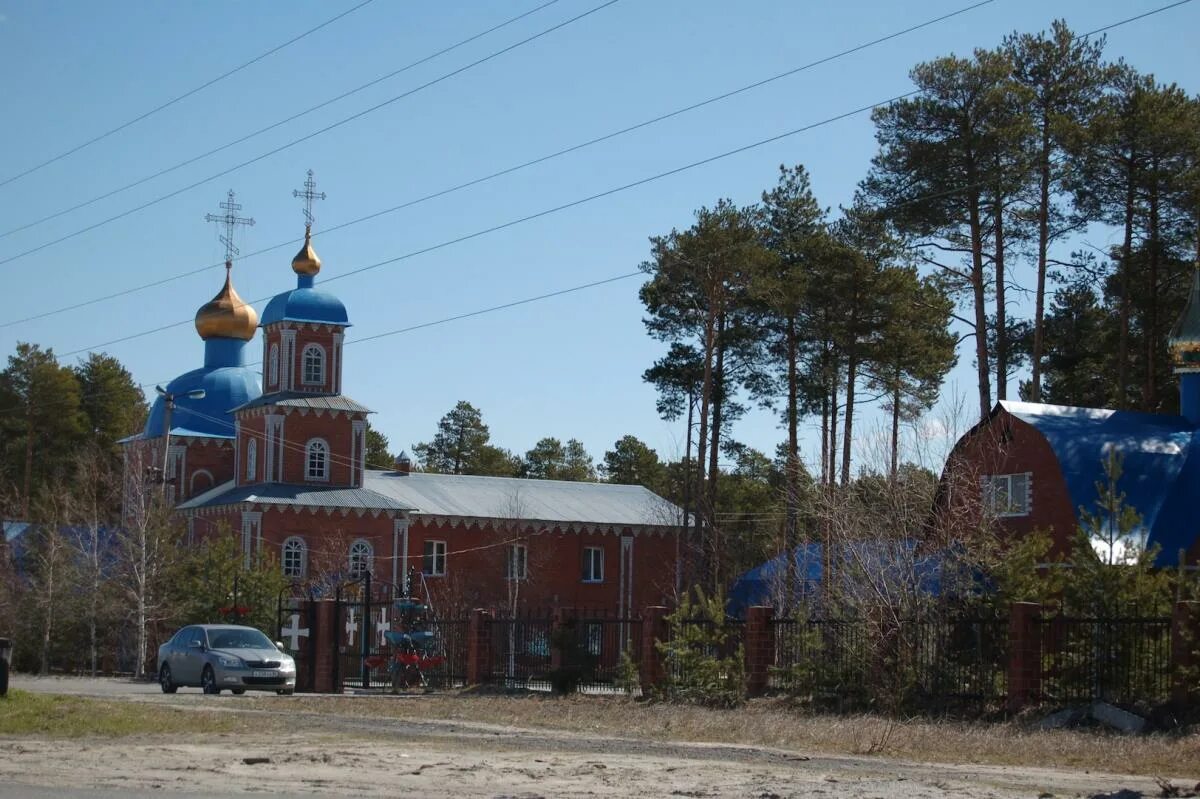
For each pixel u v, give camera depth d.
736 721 26.70
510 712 29.73
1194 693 25.58
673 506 76.06
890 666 29.80
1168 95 50.31
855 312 56.03
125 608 56.06
